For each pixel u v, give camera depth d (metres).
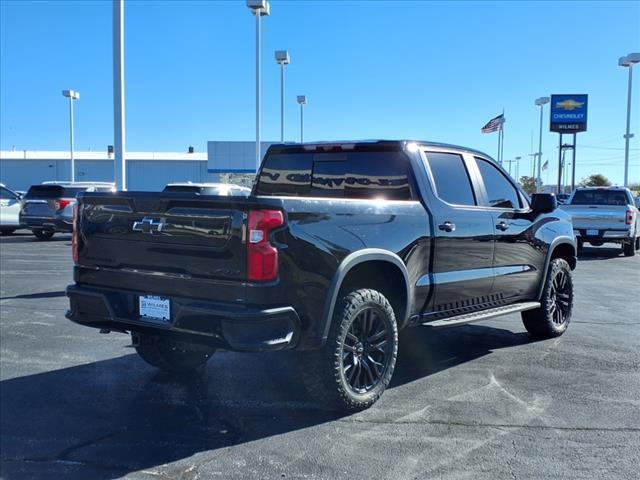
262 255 4.08
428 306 5.51
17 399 5.15
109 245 4.77
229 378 5.74
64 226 19.77
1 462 4.00
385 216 4.98
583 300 10.07
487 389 5.43
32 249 17.94
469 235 5.85
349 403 4.73
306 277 4.32
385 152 5.74
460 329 7.93
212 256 4.20
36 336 7.25
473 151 6.39
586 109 46.41
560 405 5.02
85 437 4.39
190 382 5.62
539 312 7.16
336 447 4.21
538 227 6.96
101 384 5.55
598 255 19.02
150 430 4.51
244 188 16.58
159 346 5.51
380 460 4.01
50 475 3.83
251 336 4.08
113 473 3.85
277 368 6.08
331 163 6.14
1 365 6.11
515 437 4.37
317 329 4.43
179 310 4.28
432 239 5.41
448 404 5.04
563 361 6.34
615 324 8.16
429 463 3.96
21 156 75.06
